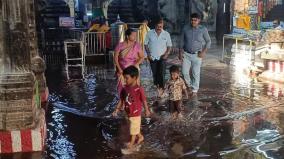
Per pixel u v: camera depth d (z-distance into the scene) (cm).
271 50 1190
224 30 1894
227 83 1124
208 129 702
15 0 605
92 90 1061
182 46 980
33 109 625
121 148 617
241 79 1184
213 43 1980
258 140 645
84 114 821
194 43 956
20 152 607
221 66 1433
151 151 599
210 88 1055
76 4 2473
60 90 1070
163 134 676
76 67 1496
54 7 2386
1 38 609
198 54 968
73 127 736
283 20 1681
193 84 987
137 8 2472
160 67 952
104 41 1664
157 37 942
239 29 1719
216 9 1966
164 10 2169
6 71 612
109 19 2439
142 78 1223
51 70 1432
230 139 650
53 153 602
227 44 1525
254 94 979
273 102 895
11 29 607
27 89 608
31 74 626
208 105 870
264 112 812
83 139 666
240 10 1706
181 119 760
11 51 610
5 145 604
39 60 901
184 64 984
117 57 792
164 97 942
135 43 794
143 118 769
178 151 598
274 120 755
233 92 1004
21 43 614
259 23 1675
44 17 2347
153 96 961
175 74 785
